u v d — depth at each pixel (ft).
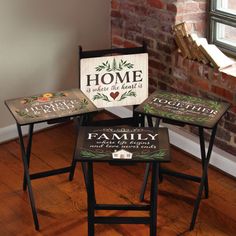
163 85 12.26
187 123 9.43
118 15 12.94
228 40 11.69
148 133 8.84
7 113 12.42
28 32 12.03
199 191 9.62
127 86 10.98
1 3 11.41
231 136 11.03
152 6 11.83
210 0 11.54
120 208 8.91
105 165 11.53
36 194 10.57
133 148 8.46
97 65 10.78
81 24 12.84
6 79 12.12
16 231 9.57
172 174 10.34
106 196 10.50
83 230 9.59
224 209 10.12
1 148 12.25
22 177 11.14
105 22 13.25
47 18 12.21
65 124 13.24
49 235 9.46
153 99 10.25
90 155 8.28
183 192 10.62
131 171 11.34
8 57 11.96
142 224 9.59
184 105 10.00
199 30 11.92
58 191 10.67
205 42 11.35
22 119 9.50
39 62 12.48
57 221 9.80
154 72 12.39
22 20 11.85
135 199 10.41
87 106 10.02
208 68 10.98
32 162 11.67
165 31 11.71
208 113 9.71
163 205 10.24
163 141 8.64
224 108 9.89
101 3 12.97
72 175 10.95
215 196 10.50
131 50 10.98
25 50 12.15
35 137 12.67
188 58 11.44
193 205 10.24
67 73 13.06
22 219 9.88
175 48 11.66
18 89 12.39
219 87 10.87
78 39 12.92
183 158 11.80
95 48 13.35
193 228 9.60
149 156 8.25
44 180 11.00
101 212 10.03
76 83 13.33
